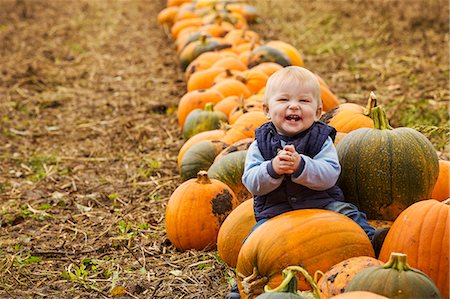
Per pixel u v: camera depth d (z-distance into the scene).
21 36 22.36
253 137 9.55
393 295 5.12
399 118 12.46
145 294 7.12
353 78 15.93
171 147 12.36
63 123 13.99
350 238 6.01
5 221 9.33
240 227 7.01
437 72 15.75
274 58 13.84
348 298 4.77
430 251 5.90
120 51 20.52
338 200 6.66
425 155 6.99
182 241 7.92
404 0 23.52
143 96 15.65
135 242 8.48
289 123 6.27
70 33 23.17
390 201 6.99
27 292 7.29
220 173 8.34
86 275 7.59
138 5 29.70
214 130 10.12
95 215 9.54
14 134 13.32
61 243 8.62
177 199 7.96
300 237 5.91
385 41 19.09
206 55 14.67
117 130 13.41
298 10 25.06
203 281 7.27
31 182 10.94
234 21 19.39
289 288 5.10
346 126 8.48
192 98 11.80
